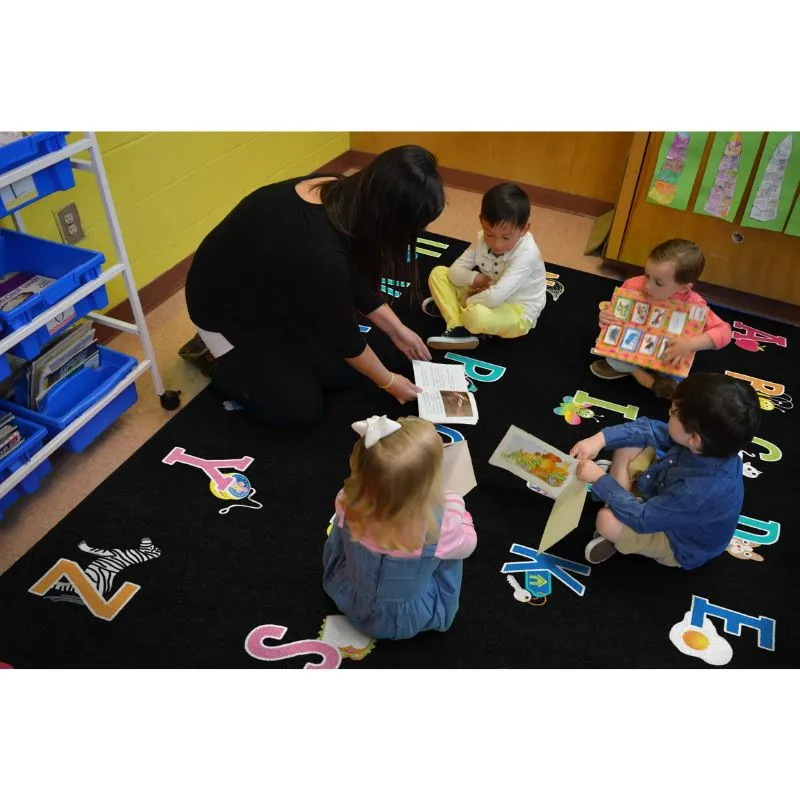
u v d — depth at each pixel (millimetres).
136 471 2107
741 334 2816
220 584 1825
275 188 2000
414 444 1346
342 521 1523
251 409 2277
